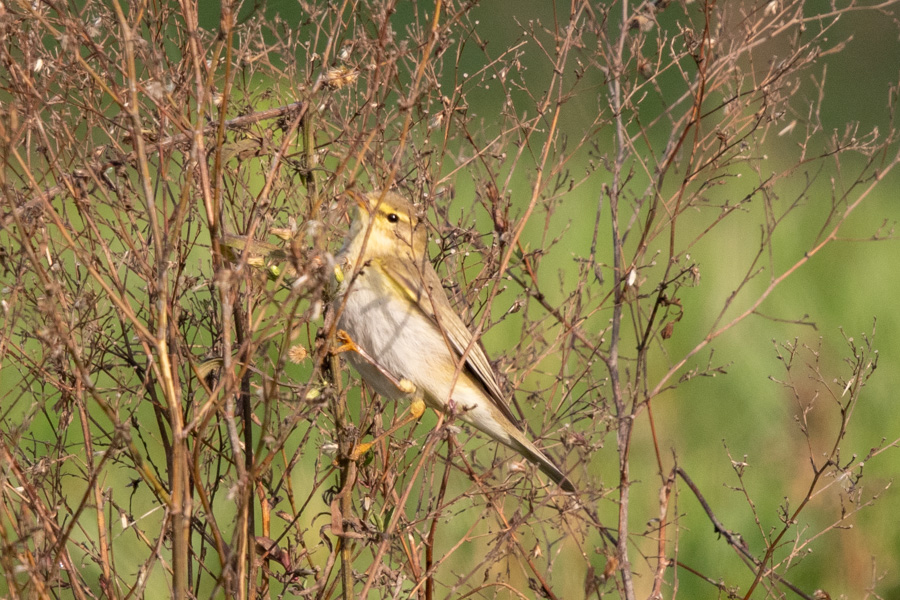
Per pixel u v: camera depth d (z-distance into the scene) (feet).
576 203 51.13
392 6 20.45
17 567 20.07
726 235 51.06
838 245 55.06
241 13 29.40
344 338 23.59
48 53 21.77
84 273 27.45
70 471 32.35
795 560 35.35
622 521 27.25
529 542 32.22
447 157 46.47
